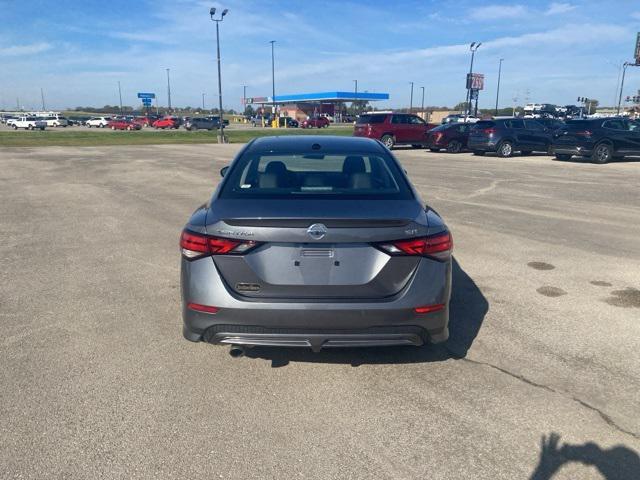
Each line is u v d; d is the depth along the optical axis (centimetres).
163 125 7000
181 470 258
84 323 432
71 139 3597
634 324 437
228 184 367
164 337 407
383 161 401
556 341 404
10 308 464
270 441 282
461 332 420
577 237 738
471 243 702
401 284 315
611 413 309
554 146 1952
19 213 905
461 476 256
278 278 309
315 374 353
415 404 318
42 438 281
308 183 361
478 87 5038
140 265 595
